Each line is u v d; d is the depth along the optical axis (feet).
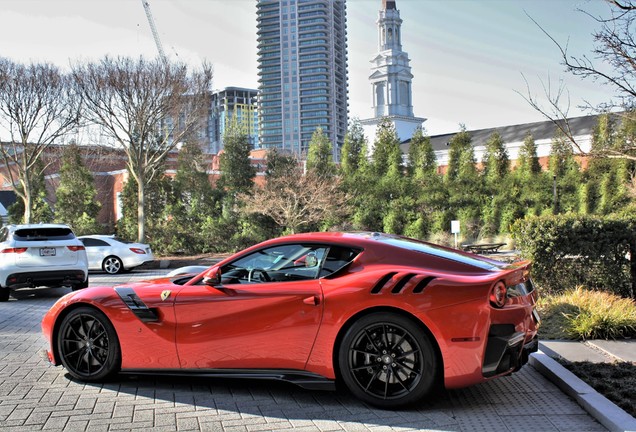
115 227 102.68
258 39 546.26
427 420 13.02
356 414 13.48
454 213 95.45
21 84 80.59
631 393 14.03
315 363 14.15
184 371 15.34
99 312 16.19
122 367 15.96
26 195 88.63
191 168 98.58
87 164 123.03
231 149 98.27
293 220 87.20
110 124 80.84
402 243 15.26
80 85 77.41
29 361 19.44
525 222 29.01
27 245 35.04
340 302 13.85
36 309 32.32
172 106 81.51
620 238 27.58
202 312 15.10
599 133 80.94
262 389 15.64
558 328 21.74
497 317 13.25
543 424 12.69
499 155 99.96
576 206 93.97
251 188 96.37
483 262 14.96
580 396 13.91
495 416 13.24
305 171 92.12
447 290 13.23
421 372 13.30
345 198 92.84
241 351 14.71
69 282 36.47
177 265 75.15
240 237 93.20
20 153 102.06
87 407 14.26
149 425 12.92
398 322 13.39
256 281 15.29
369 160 104.42
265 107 547.90
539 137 165.99
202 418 13.37
